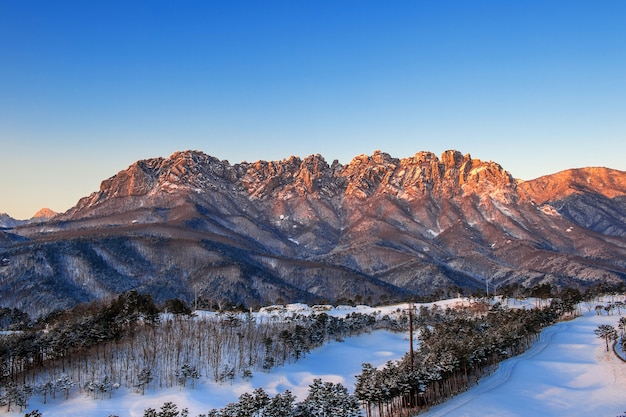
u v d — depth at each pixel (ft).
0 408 285.43
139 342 380.99
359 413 271.28
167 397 306.76
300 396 325.42
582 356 404.36
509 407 288.30
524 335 426.51
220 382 335.67
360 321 515.91
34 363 342.44
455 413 280.31
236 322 457.27
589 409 285.64
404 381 288.10
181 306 493.36
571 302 604.90
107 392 308.19
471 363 340.59
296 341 412.77
